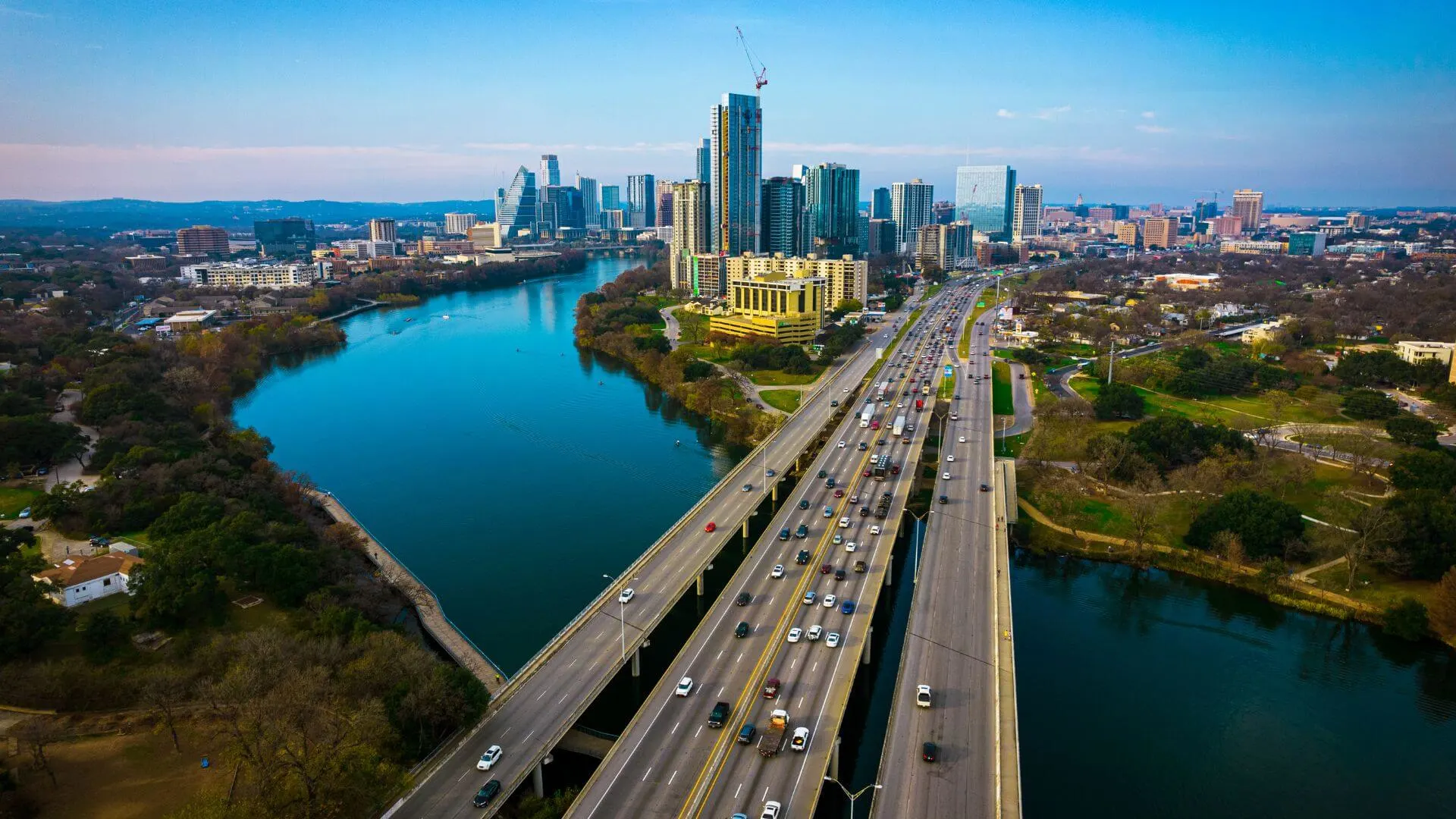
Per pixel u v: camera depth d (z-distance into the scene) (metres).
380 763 132.25
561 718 152.62
